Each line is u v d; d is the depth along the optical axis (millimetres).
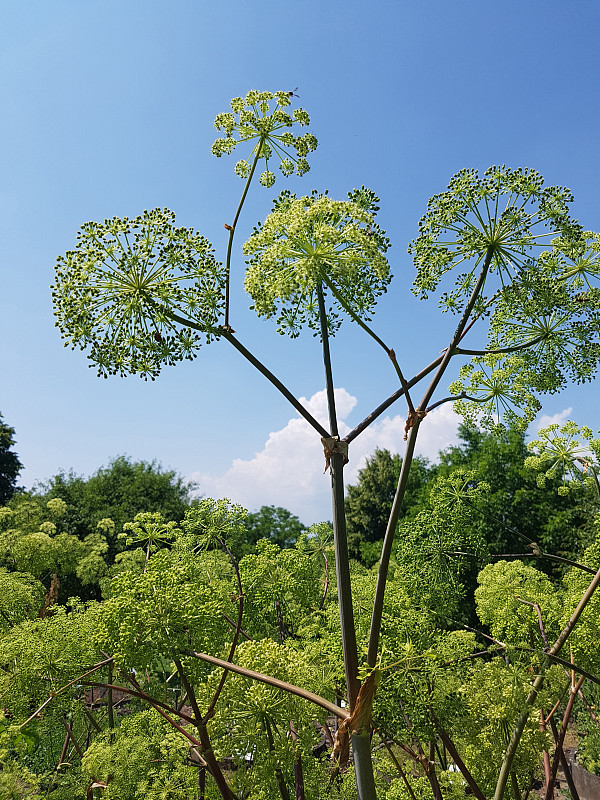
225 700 3893
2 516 16984
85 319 3438
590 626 5324
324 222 3217
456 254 4117
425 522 6488
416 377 3779
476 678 4770
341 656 5051
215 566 5883
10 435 40125
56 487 36375
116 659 3158
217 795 4852
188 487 41312
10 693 4992
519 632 5582
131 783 5398
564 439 5996
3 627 7488
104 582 10352
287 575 6012
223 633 3436
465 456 28609
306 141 4250
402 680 4559
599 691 7148
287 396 3436
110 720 6895
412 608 5703
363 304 3479
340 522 3246
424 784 5805
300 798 4887
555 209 3893
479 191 3955
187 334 3492
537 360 4895
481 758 4625
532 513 21641
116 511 35625
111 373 3541
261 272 3346
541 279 4039
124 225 3475
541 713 4812
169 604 3268
